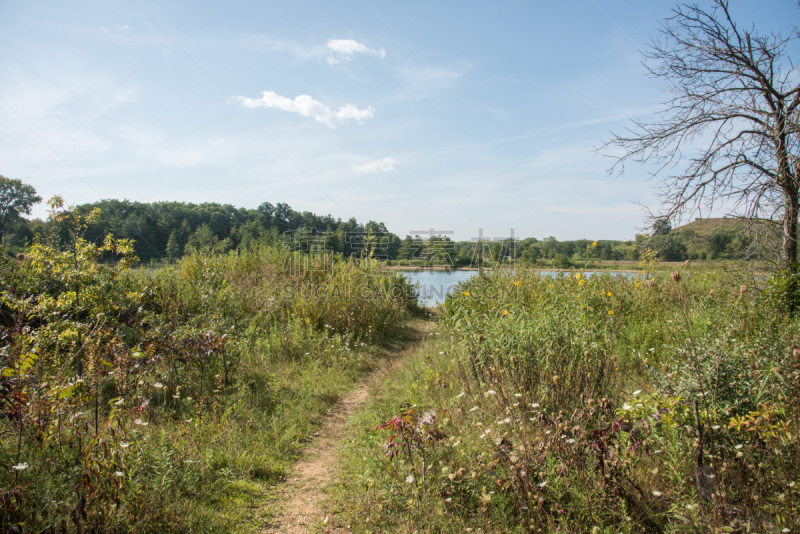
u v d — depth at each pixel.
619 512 2.96
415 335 12.19
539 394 4.81
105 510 2.88
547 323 5.63
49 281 6.55
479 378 5.61
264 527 3.29
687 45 8.63
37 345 4.18
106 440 3.26
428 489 3.52
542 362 5.19
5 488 2.84
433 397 5.72
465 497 3.51
